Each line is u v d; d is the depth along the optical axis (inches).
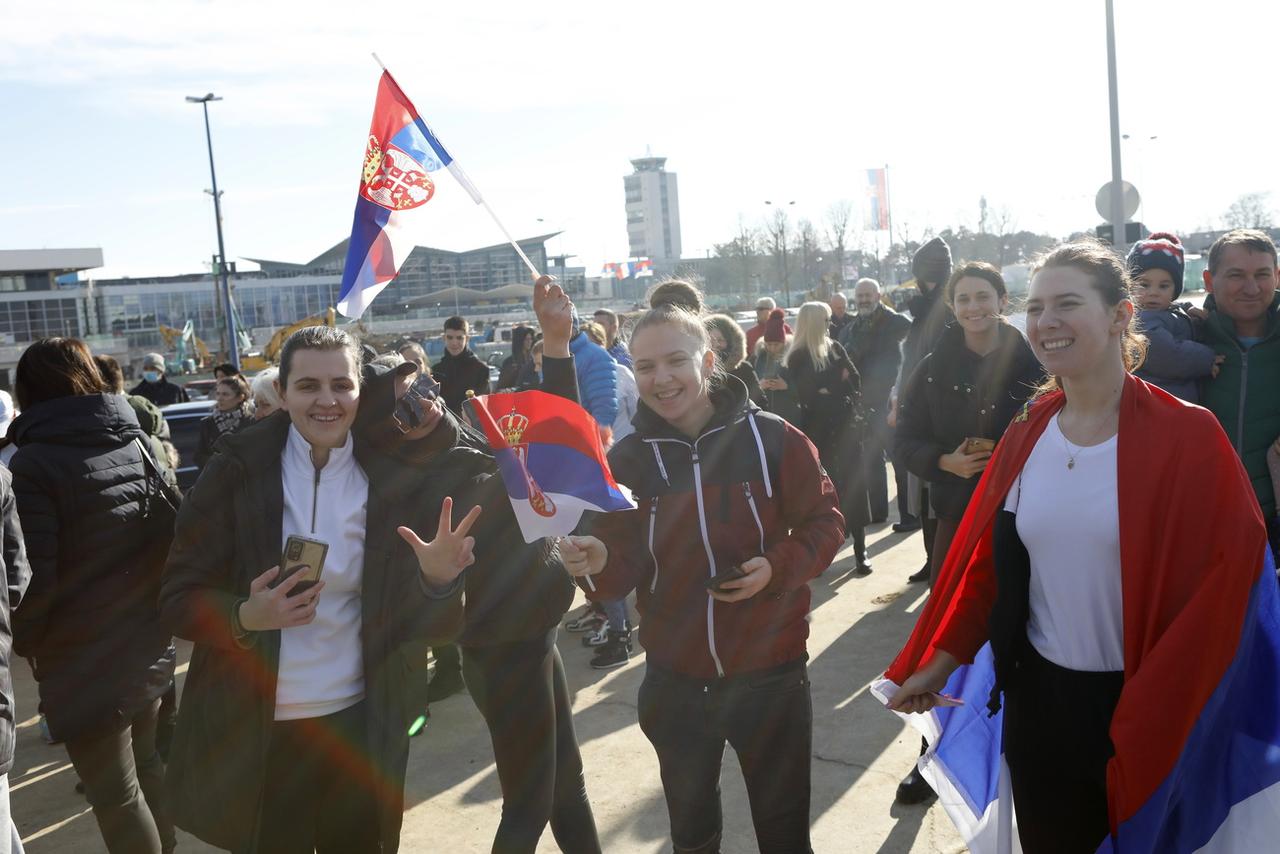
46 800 177.2
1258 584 80.6
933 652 100.7
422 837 151.1
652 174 6491.1
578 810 124.6
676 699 105.7
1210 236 2492.6
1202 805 85.7
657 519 105.1
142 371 447.2
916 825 140.9
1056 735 89.7
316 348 97.9
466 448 110.9
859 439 267.9
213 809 97.7
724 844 140.6
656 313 105.0
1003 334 144.6
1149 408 84.7
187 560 98.7
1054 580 88.5
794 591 104.3
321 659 99.7
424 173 153.6
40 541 126.2
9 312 3036.4
